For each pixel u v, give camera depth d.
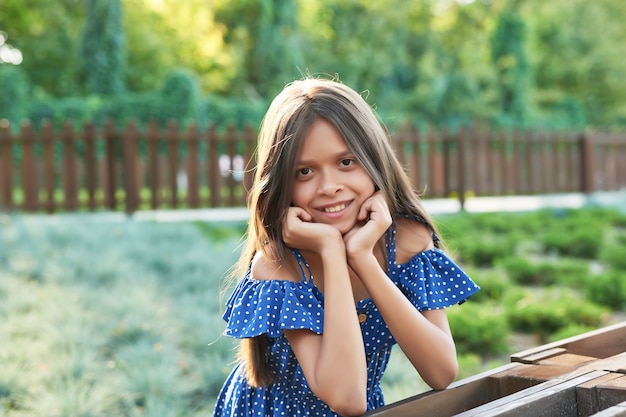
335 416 1.67
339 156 1.62
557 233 8.89
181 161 17.94
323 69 25.95
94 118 16.91
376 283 1.55
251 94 23.80
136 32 26.11
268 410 1.73
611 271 6.27
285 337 1.65
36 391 3.60
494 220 10.47
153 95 17.25
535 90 28.14
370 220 1.59
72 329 4.52
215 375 3.79
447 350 1.57
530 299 5.52
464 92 24.03
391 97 25.72
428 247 1.77
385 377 3.58
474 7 31.39
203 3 25.83
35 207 11.39
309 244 1.58
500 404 1.27
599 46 28.88
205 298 5.45
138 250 7.45
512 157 14.60
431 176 13.65
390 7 28.08
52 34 24.80
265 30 23.92
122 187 12.26
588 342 1.81
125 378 3.74
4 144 11.27
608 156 16.12
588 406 1.35
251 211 1.72
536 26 28.95
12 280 5.89
